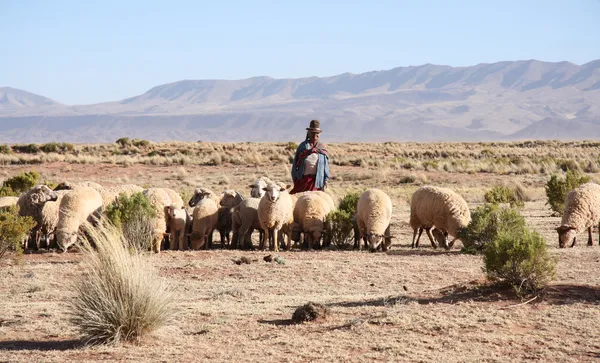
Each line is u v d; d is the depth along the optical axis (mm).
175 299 10914
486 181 47156
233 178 49656
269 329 10164
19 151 75688
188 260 17094
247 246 21219
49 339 9984
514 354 8570
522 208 29750
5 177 48531
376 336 9492
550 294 11414
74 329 9914
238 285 14078
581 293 11523
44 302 12531
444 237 19703
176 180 48500
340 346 9086
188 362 8570
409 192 40250
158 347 9367
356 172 53000
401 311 10766
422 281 14312
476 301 11305
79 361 8695
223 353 8922
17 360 8750
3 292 13461
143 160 60344
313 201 20656
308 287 13891
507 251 11773
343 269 15773
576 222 18328
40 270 15547
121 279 9875
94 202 18719
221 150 78062
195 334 10102
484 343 9055
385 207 19516
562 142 119000
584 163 55062
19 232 16203
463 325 9867
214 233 26578
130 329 9703
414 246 20516
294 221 21250
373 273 15305
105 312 9695
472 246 18203
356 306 11531
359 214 19922
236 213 20766
